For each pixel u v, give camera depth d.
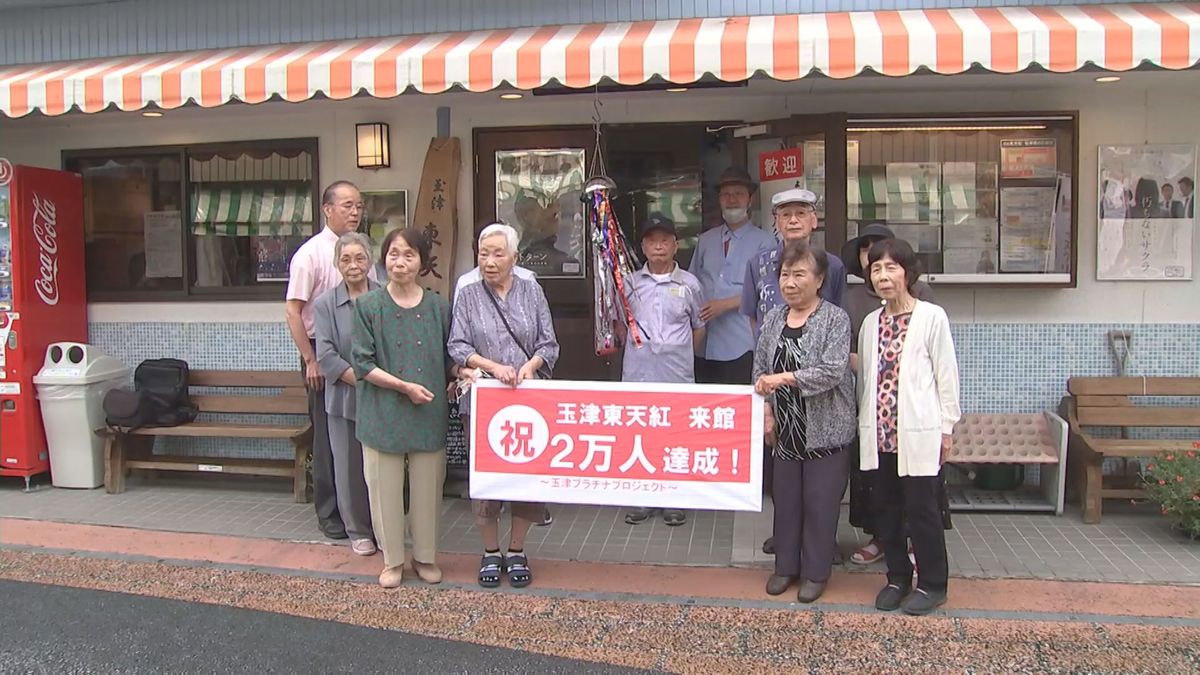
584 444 4.38
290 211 6.64
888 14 5.01
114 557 5.03
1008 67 4.25
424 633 4.04
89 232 6.95
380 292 4.37
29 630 4.12
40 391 6.30
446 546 5.12
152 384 6.53
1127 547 4.86
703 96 6.00
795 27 4.69
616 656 3.79
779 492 4.34
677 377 5.20
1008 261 5.71
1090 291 5.79
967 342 5.86
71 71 5.65
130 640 4.00
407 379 4.30
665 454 4.32
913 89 5.77
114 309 6.91
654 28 5.07
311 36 5.92
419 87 4.78
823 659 3.74
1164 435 5.75
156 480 6.59
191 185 6.80
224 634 4.06
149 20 6.20
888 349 4.06
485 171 6.30
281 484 6.49
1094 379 5.66
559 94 5.96
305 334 5.15
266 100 5.00
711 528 5.36
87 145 6.87
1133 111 5.70
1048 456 5.45
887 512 4.17
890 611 4.16
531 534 5.29
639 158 6.16
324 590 4.54
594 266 5.54
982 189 5.71
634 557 4.90
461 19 5.67
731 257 5.57
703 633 3.99
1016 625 3.98
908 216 5.76
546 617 4.18
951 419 3.98
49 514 5.78
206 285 6.84
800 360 4.11
